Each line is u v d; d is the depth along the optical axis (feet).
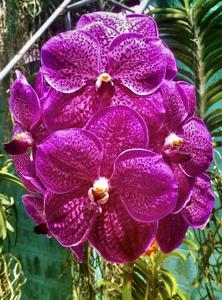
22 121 0.74
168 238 0.71
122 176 0.63
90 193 0.62
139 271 1.44
